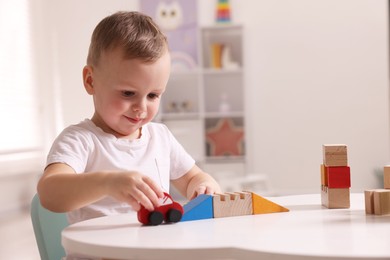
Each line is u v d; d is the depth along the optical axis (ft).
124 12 3.52
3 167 13.42
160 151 3.88
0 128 13.30
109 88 3.28
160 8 18.01
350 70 17.60
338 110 17.67
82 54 10.06
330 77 17.70
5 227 12.00
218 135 18.12
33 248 9.89
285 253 1.97
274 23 17.95
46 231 3.68
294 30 17.87
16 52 13.98
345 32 17.60
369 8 17.44
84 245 2.31
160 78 3.25
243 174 17.48
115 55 3.20
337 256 1.91
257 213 2.99
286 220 2.74
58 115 14.24
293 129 17.94
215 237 2.32
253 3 18.04
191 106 18.26
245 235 2.35
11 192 14.58
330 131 17.72
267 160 18.03
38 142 14.69
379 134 17.47
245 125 17.93
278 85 17.98
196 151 17.69
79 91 7.84
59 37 10.61
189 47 17.97
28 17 14.44
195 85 18.28
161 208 2.74
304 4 17.78
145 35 3.23
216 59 17.87
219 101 18.35
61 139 3.46
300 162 17.90
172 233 2.46
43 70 14.23
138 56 3.16
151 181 2.80
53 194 2.94
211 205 2.89
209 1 18.35
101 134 3.59
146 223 2.71
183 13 17.98
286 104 17.97
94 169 3.54
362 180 17.51
